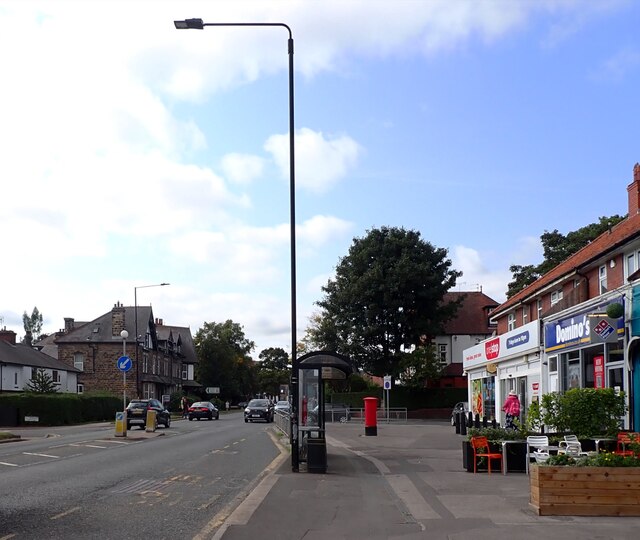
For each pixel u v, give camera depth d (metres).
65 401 49.03
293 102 19.72
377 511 11.70
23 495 13.66
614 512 10.94
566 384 25.94
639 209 31.81
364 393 63.72
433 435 33.66
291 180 19.47
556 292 35.06
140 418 42.44
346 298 64.25
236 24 19.36
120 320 73.31
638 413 19.89
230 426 46.12
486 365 38.31
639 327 19.72
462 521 10.63
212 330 108.56
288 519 10.99
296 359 17.56
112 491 14.27
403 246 64.44
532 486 11.52
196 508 12.29
